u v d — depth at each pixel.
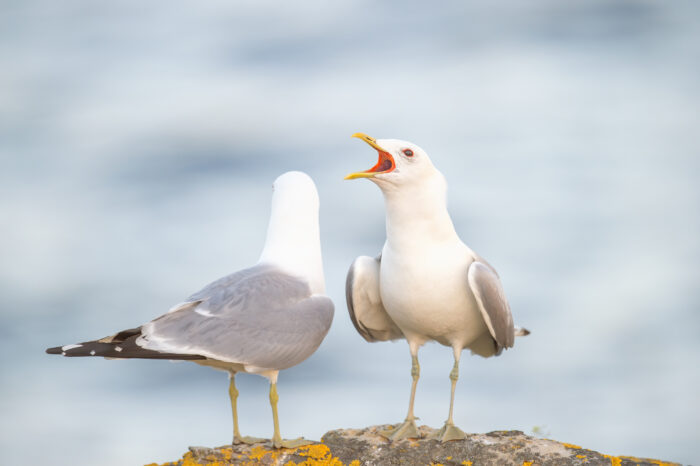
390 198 8.21
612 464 7.53
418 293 8.16
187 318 7.54
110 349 7.30
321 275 8.22
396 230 8.21
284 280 7.90
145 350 7.32
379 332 9.20
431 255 8.16
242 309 7.63
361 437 8.01
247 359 7.54
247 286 7.76
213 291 7.78
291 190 8.17
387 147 8.12
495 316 8.16
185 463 7.47
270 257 8.15
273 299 7.75
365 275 8.63
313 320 7.84
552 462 7.41
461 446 7.71
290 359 7.74
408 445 7.81
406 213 8.16
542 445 7.66
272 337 7.63
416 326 8.38
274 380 7.87
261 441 7.90
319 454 7.59
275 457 7.55
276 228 8.20
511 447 7.64
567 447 7.64
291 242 8.14
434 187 8.18
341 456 7.75
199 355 7.40
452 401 8.22
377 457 7.70
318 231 8.27
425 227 8.16
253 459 7.52
